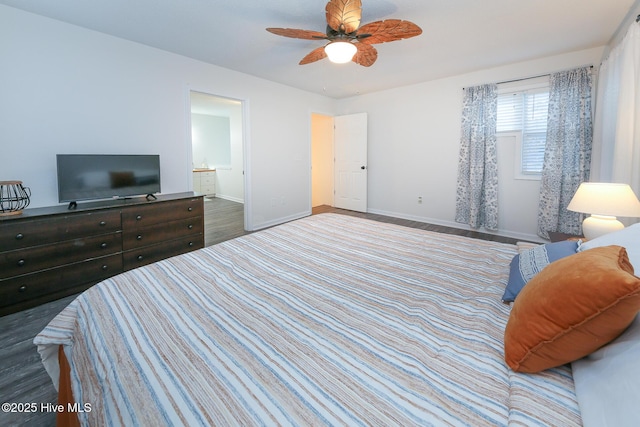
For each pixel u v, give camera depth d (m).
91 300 1.17
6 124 2.40
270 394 0.70
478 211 4.26
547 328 0.72
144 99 3.19
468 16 2.53
